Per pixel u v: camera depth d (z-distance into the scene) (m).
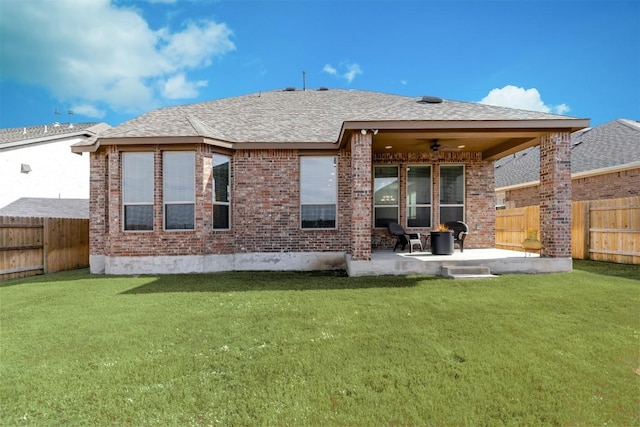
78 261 11.79
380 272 8.71
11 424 2.83
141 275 9.53
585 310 5.48
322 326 4.97
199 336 4.65
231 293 7.10
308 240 10.81
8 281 8.95
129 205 10.01
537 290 6.77
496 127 8.48
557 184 8.77
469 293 6.64
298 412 2.93
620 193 13.63
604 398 3.09
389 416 2.87
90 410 3.01
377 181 12.12
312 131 11.48
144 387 3.34
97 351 4.19
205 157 10.00
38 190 17.42
